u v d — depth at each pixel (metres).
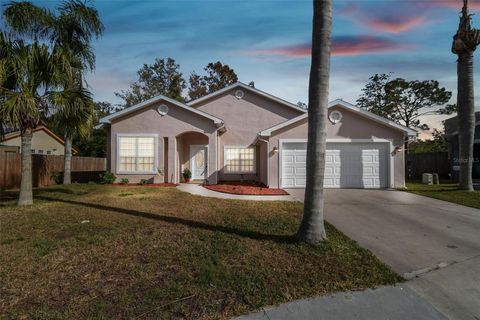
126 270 3.92
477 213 7.80
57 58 8.24
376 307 3.17
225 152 17.16
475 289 3.61
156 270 3.92
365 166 12.93
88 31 11.71
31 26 8.39
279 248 4.72
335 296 3.36
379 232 5.95
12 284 3.54
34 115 7.92
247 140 17.25
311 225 4.94
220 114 17.33
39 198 9.71
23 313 2.93
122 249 4.68
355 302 3.25
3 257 4.37
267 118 17.33
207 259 4.25
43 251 4.59
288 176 12.89
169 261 4.20
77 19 11.24
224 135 17.22
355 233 5.86
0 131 8.14
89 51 11.71
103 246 4.83
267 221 6.45
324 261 4.26
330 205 8.80
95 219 6.67
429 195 10.73
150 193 10.96
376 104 32.38
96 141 30.80
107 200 9.29
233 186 13.30
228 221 6.45
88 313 2.93
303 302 3.22
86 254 4.48
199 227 5.93
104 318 2.85
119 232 5.59
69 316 2.88
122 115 14.55
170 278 3.69
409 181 17.41
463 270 4.13
